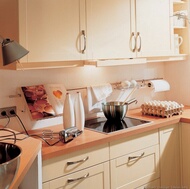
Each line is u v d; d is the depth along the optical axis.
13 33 1.88
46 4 1.93
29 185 1.61
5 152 1.37
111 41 2.32
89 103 2.62
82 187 1.94
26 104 2.21
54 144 1.88
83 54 2.15
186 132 2.61
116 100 2.90
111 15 2.31
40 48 1.92
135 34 2.49
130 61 2.40
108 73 2.81
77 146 1.86
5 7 1.95
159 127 2.44
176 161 2.64
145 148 2.35
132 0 2.46
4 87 2.14
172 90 3.33
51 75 2.40
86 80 2.64
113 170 2.11
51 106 2.29
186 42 3.14
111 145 2.09
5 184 1.01
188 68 3.15
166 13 2.76
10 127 2.18
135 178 2.28
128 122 2.50
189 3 3.08
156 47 2.69
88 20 2.16
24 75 2.24
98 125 2.41
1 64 1.99
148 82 3.07
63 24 2.03
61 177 1.82
